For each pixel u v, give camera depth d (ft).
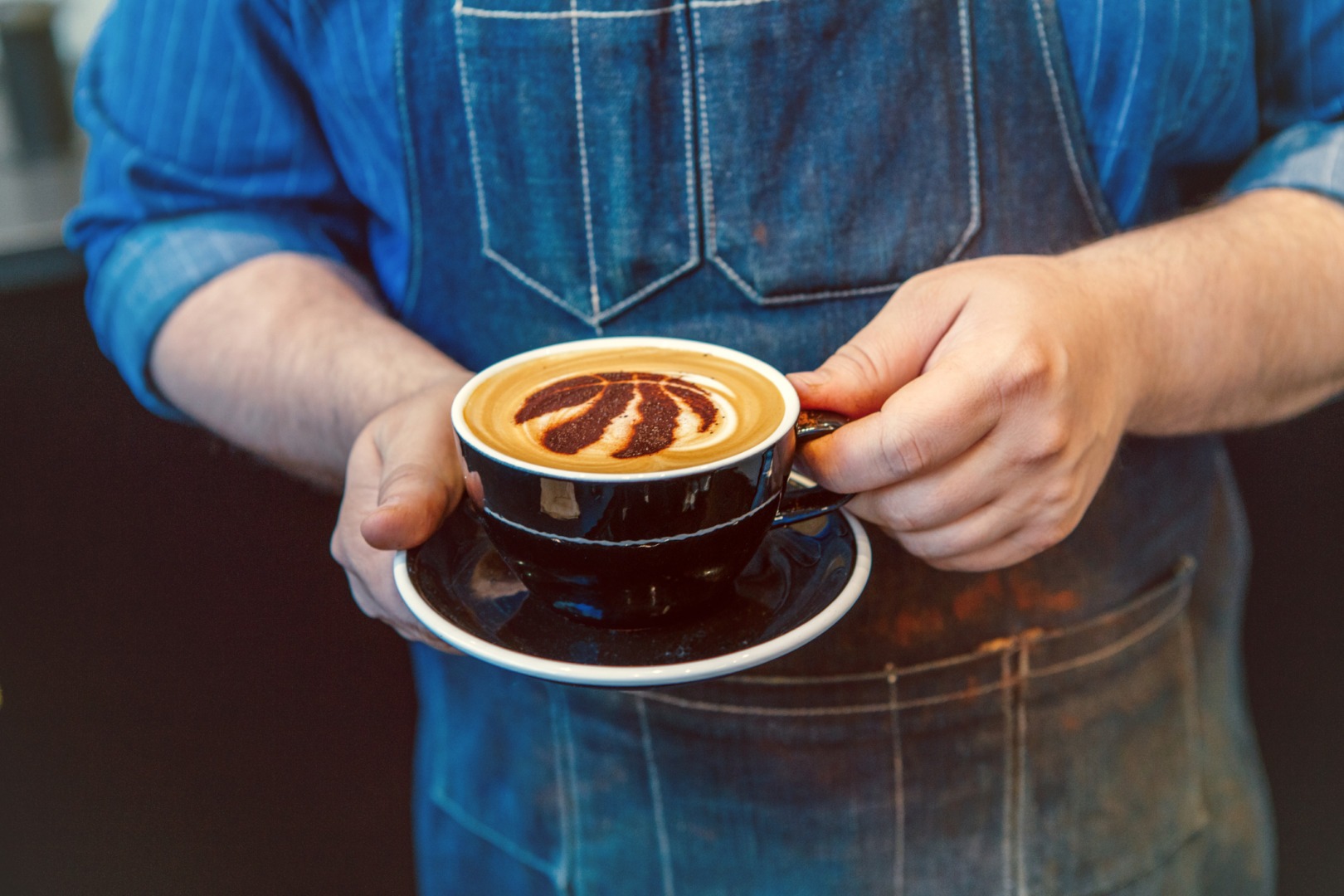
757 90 2.21
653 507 1.59
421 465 1.88
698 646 1.71
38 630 5.15
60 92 6.02
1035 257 2.14
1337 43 2.52
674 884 2.71
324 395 2.45
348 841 5.42
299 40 2.48
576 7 2.18
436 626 1.65
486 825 2.99
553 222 2.35
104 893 5.27
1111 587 2.56
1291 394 2.47
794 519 1.86
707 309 2.38
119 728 5.24
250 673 5.31
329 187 2.83
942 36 2.19
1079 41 2.26
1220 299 2.22
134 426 5.09
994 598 2.46
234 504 5.15
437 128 2.36
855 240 2.31
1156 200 2.59
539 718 2.73
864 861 2.62
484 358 2.56
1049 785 2.63
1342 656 5.26
